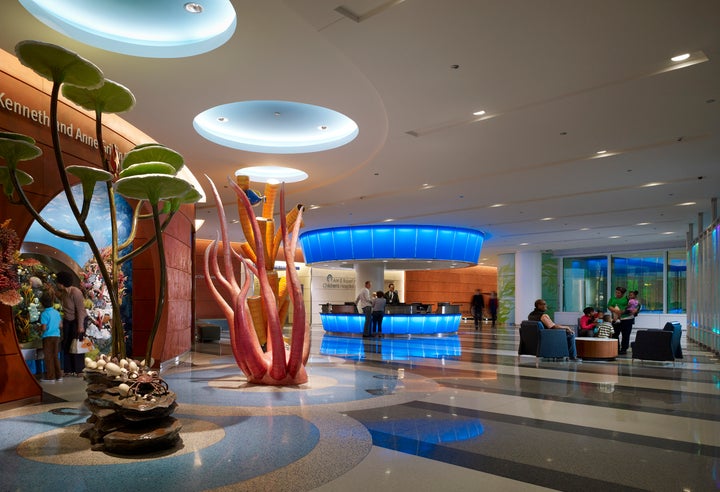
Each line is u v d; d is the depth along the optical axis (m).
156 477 3.47
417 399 6.33
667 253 25.53
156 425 4.20
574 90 7.14
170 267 9.92
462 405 5.99
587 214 16.94
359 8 5.17
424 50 6.03
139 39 6.70
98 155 7.66
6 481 3.40
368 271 20.89
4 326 5.82
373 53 6.10
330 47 6.16
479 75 6.69
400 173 12.01
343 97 7.64
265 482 3.39
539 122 8.42
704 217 17.47
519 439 4.52
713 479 3.55
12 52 6.30
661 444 4.41
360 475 3.54
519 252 27.86
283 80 7.07
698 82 6.83
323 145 10.36
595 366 9.92
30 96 6.26
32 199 6.18
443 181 12.73
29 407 5.76
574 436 4.64
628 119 8.23
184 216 11.58
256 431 4.72
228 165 11.59
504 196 14.34
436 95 7.34
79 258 8.42
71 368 8.11
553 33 5.64
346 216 17.95
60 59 3.85
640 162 10.72
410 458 3.93
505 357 11.43
